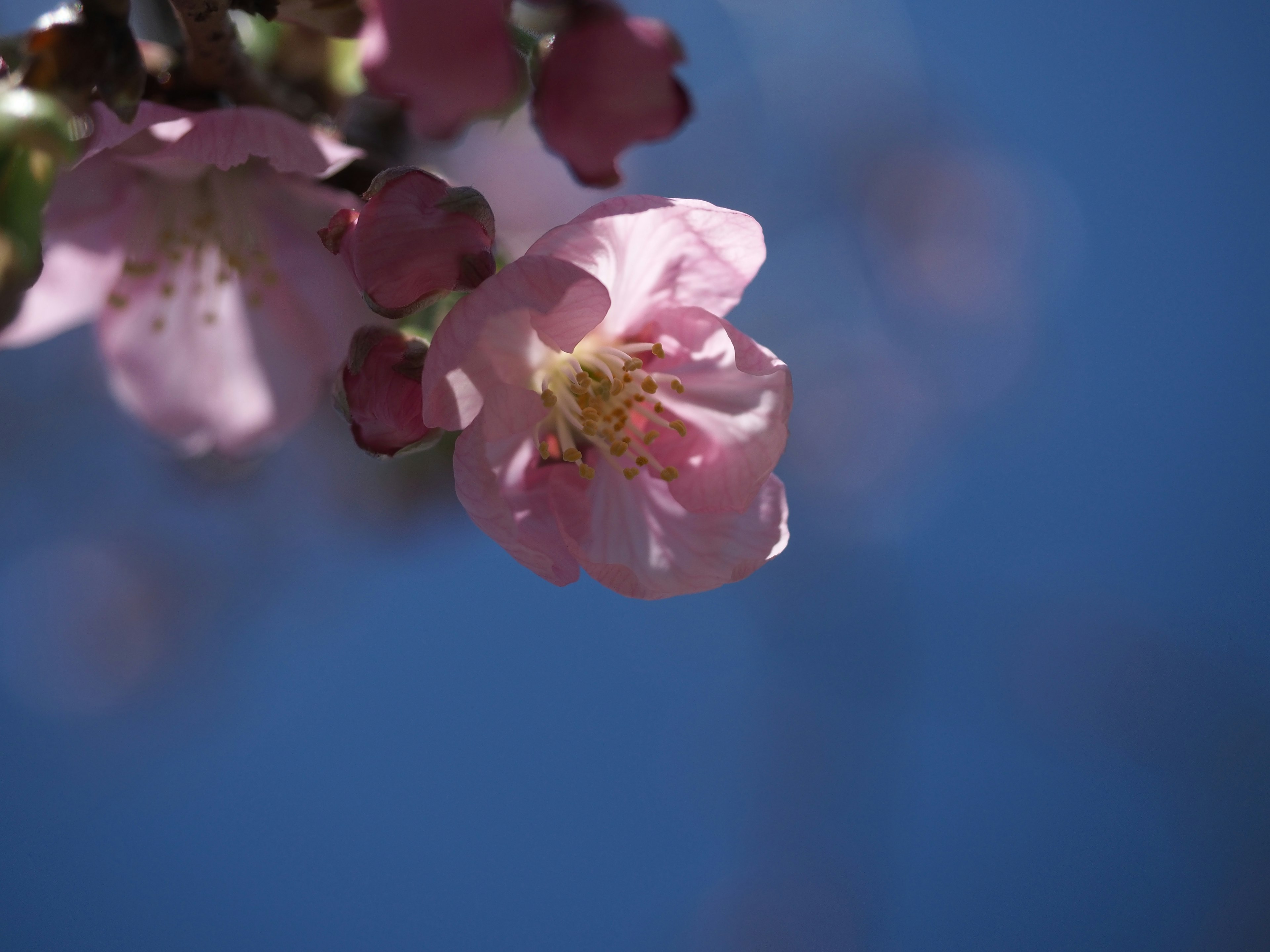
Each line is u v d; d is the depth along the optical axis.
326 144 0.23
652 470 0.24
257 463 0.32
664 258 0.23
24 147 0.21
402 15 0.22
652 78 0.23
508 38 0.22
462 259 0.22
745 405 0.23
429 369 0.22
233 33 0.23
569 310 0.22
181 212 0.25
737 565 0.23
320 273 0.25
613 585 0.23
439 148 0.26
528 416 0.23
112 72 0.22
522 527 0.23
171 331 0.25
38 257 0.21
